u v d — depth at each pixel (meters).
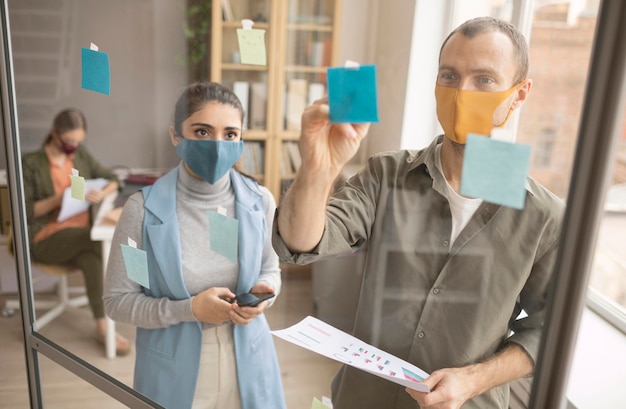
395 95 0.86
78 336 1.45
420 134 0.88
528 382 0.86
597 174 0.72
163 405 1.27
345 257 0.99
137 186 1.32
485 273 0.89
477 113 0.82
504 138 0.79
